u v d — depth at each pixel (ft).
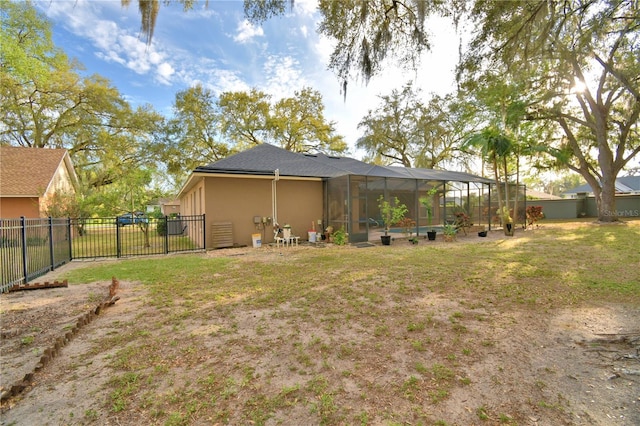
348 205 38.52
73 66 68.18
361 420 6.86
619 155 56.18
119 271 23.61
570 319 12.41
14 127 65.98
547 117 53.67
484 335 11.15
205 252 33.86
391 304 14.73
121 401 7.66
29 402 7.72
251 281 19.72
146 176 67.82
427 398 7.62
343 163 55.72
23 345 11.13
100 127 72.84
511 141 43.14
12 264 19.11
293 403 7.50
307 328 12.08
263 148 52.85
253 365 9.36
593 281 17.60
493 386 8.06
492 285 17.60
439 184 49.78
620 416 6.82
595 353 9.64
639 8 13.84
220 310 14.33
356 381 8.41
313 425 6.74
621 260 23.11
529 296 15.46
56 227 26.18
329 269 22.89
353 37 15.25
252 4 13.55
